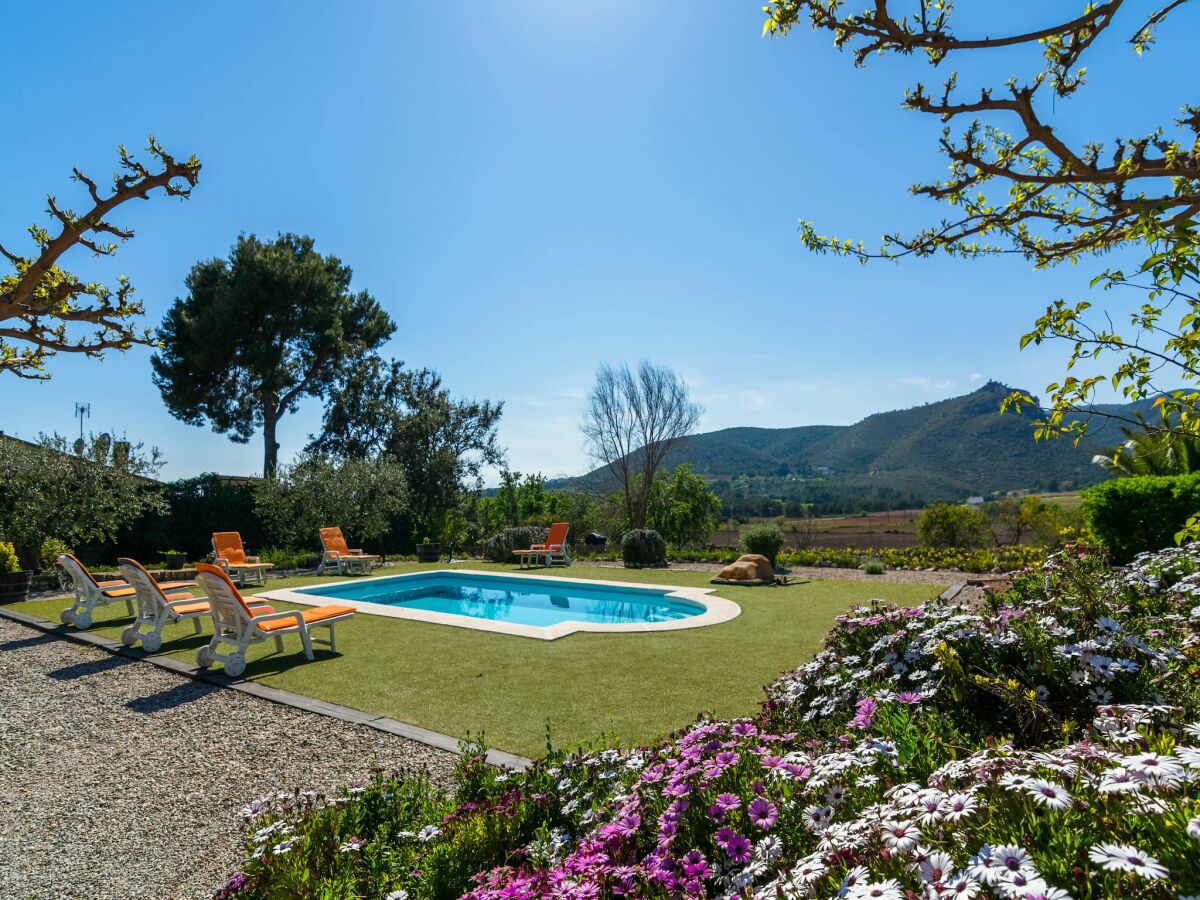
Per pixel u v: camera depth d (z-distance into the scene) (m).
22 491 11.91
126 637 6.81
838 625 3.38
